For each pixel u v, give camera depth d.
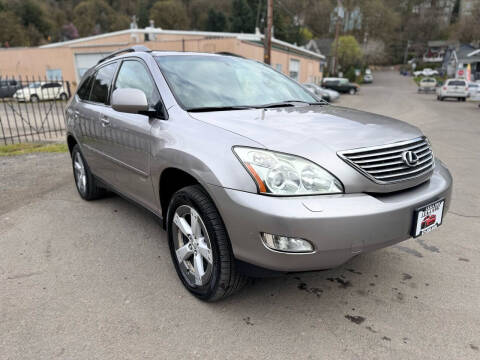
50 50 28.95
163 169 2.55
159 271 2.88
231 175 2.05
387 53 102.12
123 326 2.24
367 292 2.61
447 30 102.75
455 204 4.36
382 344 2.10
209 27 70.50
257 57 25.17
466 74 39.00
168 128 2.57
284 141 2.10
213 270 2.28
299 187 1.97
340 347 2.07
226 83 3.12
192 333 2.19
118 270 2.89
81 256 3.11
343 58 67.50
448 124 12.49
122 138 3.10
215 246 2.22
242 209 1.99
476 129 11.18
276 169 1.97
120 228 3.67
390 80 65.56
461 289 2.64
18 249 3.24
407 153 2.29
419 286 2.68
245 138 2.15
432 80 36.53
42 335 2.16
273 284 2.70
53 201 4.46
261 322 2.28
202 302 2.48
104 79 3.76
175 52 3.32
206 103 2.80
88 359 1.98
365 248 2.04
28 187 5.06
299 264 1.97
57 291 2.61
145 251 3.20
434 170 2.60
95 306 2.43
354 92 34.53
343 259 2.03
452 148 7.95
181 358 1.99
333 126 2.38
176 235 2.64
